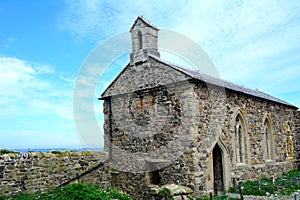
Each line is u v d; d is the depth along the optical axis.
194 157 11.14
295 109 21.14
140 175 12.66
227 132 13.14
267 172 15.88
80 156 11.98
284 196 10.88
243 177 13.73
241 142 14.44
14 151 10.45
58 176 10.91
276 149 17.52
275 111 18.09
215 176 12.96
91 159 12.47
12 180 9.44
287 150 19.03
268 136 17.22
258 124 15.80
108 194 10.28
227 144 13.00
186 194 10.51
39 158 10.36
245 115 14.62
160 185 11.98
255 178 14.64
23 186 9.70
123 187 13.15
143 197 12.32
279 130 18.28
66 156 11.38
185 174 11.27
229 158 12.94
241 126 14.52
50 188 10.48
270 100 17.06
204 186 11.30
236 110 13.90
